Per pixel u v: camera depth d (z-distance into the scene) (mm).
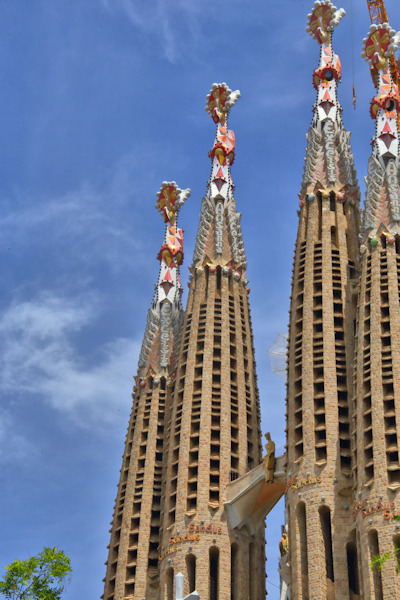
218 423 106062
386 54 109688
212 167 124000
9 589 70312
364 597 80562
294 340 101062
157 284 126625
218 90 127500
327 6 120062
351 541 86750
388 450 85000
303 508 90750
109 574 107250
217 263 116438
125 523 108812
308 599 86125
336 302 101125
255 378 113438
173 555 98562
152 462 112188
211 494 101750
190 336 112125
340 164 111375
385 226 97875
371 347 91188
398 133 104562
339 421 93688
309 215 108312
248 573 98750
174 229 130125
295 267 106375
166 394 117312
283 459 97062
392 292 93188
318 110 115250
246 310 116250
